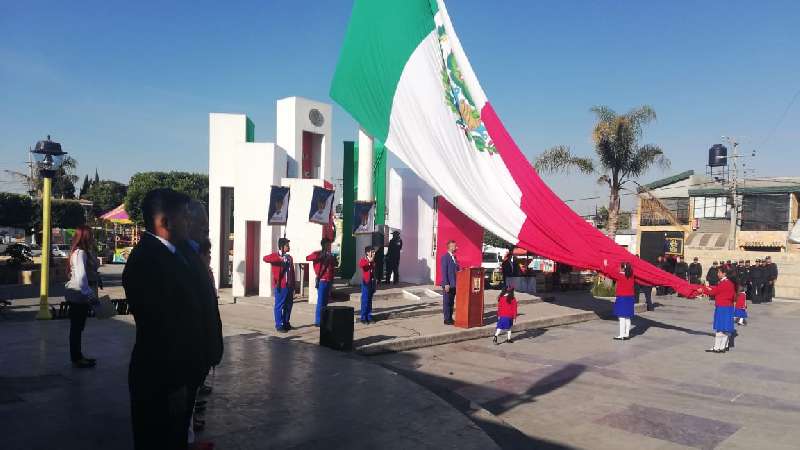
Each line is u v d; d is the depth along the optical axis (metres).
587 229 14.09
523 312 16.08
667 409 7.46
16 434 4.49
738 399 8.06
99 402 5.36
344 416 5.55
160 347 3.00
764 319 18.50
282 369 7.37
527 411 7.25
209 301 3.37
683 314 18.77
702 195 40.34
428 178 14.76
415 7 15.52
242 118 16.27
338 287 18.00
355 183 20.23
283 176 15.70
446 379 8.73
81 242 6.68
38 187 57.84
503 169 14.91
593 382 8.86
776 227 36.94
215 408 5.63
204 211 4.55
